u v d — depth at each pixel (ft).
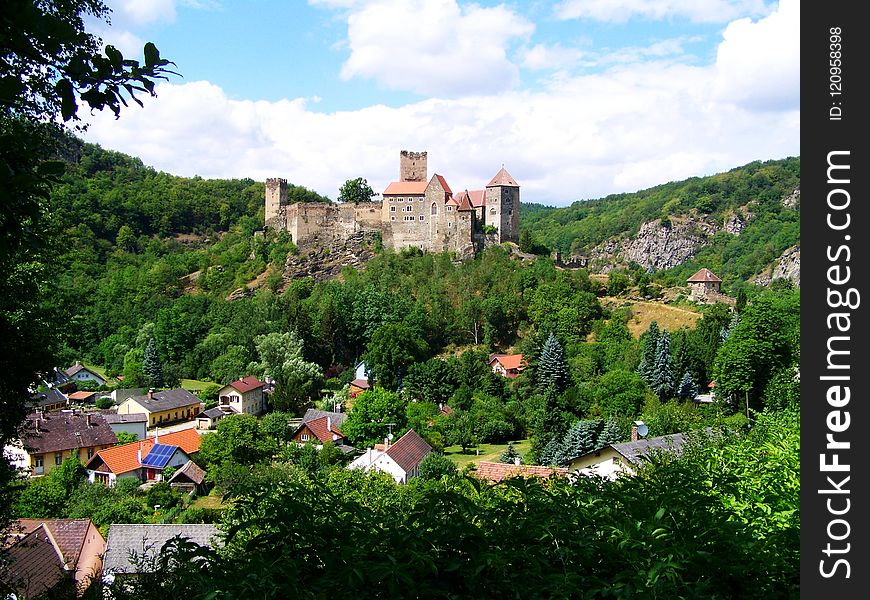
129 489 181.57
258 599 24.79
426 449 192.65
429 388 265.54
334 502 31.65
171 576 32.30
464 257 384.68
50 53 25.11
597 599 26.84
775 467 46.62
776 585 30.91
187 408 280.31
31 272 60.54
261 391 293.02
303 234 429.38
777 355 164.04
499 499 36.91
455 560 27.27
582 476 38.75
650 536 29.48
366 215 421.18
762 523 39.27
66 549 110.83
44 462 200.85
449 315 340.39
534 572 26.73
